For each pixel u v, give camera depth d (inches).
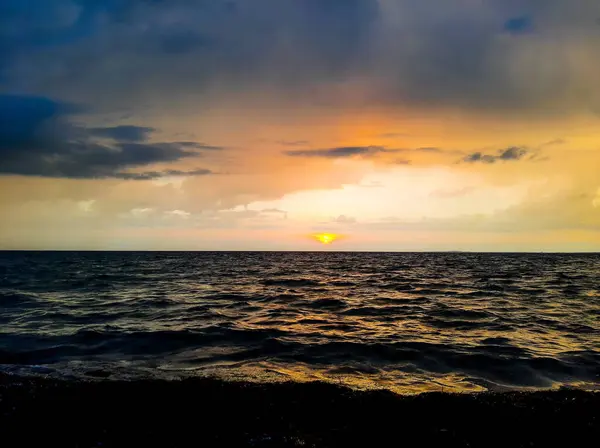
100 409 325.7
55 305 932.6
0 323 706.2
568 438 277.0
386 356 506.9
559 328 671.8
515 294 1202.0
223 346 557.0
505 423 298.7
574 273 2309.3
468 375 437.7
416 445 268.2
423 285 1519.4
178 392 362.3
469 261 4399.6
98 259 4456.2
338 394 358.6
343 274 2212.1
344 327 684.7
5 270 2258.9
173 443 269.7
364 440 274.4
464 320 749.3
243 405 335.0
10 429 289.4
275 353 523.2
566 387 401.4
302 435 281.4
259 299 1079.6
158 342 575.2
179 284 1528.1
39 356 506.9
